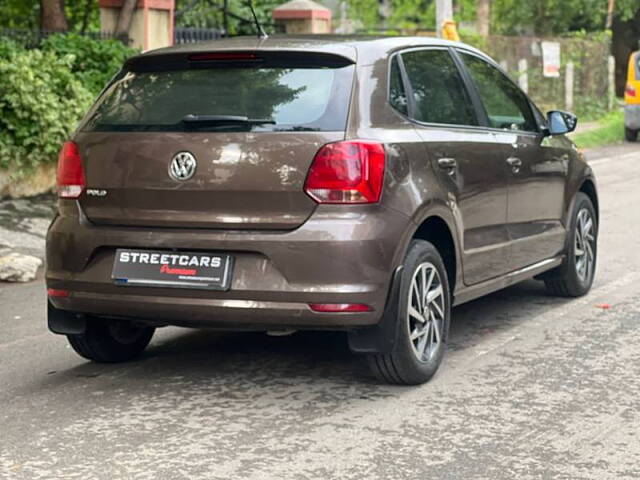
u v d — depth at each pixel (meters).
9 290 8.85
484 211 6.48
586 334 7.01
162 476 4.52
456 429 5.11
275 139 5.41
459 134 6.32
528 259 7.19
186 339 7.04
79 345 6.24
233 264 5.42
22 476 4.54
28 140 12.06
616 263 9.50
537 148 7.30
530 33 32.34
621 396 5.64
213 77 5.73
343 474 4.53
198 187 5.47
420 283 5.79
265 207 5.39
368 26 43.62
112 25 15.53
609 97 28.44
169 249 5.52
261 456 4.75
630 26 33.00
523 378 5.98
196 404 5.55
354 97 5.54
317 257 5.30
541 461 4.69
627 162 19.11
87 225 5.73
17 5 20.20
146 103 5.77
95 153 5.74
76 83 12.87
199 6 21.53
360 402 5.55
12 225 11.12
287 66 5.66
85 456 4.77
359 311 5.34
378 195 5.40
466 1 41.41
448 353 6.54
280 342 6.89
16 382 6.05
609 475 4.52
